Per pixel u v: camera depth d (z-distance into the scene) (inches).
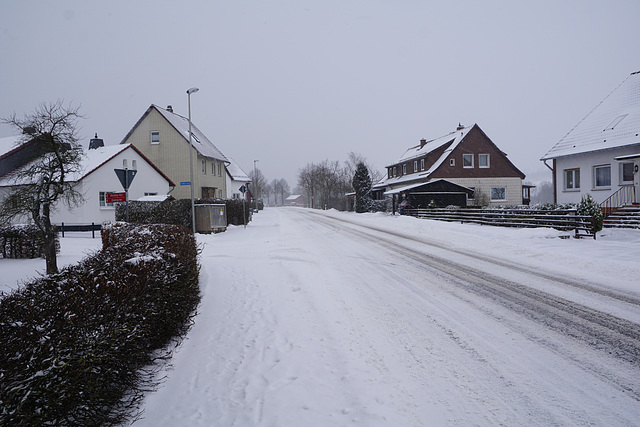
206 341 199.8
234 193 2246.6
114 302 126.5
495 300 256.8
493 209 784.3
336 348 182.5
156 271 169.8
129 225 370.6
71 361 98.4
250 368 166.1
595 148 737.0
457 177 1494.8
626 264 348.8
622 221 631.8
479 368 158.7
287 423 123.1
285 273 366.9
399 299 264.7
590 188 764.6
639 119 716.7
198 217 839.1
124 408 127.6
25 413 86.2
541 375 151.9
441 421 122.0
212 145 1763.0
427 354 173.3
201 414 130.8
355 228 882.8
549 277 321.1
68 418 101.4
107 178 1007.6
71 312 107.9
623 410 126.9
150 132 1412.4
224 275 365.1
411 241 598.2
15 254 483.5
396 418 123.6
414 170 1750.7
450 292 280.7
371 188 1871.3
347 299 268.1
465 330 202.4
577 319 215.5
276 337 201.2
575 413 125.5
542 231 574.6
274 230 927.7
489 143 1513.3
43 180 346.6
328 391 142.8
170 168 1402.6
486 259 416.8
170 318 185.3
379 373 155.6
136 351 140.6
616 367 157.6
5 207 359.6
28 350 91.9
